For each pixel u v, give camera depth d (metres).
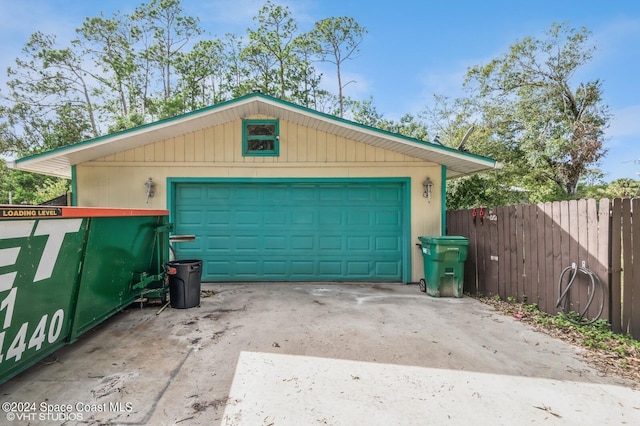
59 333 3.12
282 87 25.38
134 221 4.63
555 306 4.53
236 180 7.07
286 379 2.90
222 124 7.07
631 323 3.83
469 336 3.94
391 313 4.87
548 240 4.68
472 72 17.44
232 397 2.62
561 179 14.99
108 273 3.98
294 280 7.19
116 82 25.20
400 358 3.34
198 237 7.12
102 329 4.13
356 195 7.25
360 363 3.22
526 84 16.47
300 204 7.21
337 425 2.27
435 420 2.33
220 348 3.56
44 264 2.83
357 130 6.36
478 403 2.54
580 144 14.61
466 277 6.50
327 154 7.15
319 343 3.71
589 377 2.95
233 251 7.16
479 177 11.62
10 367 2.52
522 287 5.14
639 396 2.64
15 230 2.47
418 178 7.16
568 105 16.38
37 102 23.23
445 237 5.94
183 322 4.41
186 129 6.73
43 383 2.81
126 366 3.14
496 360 3.29
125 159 6.93
